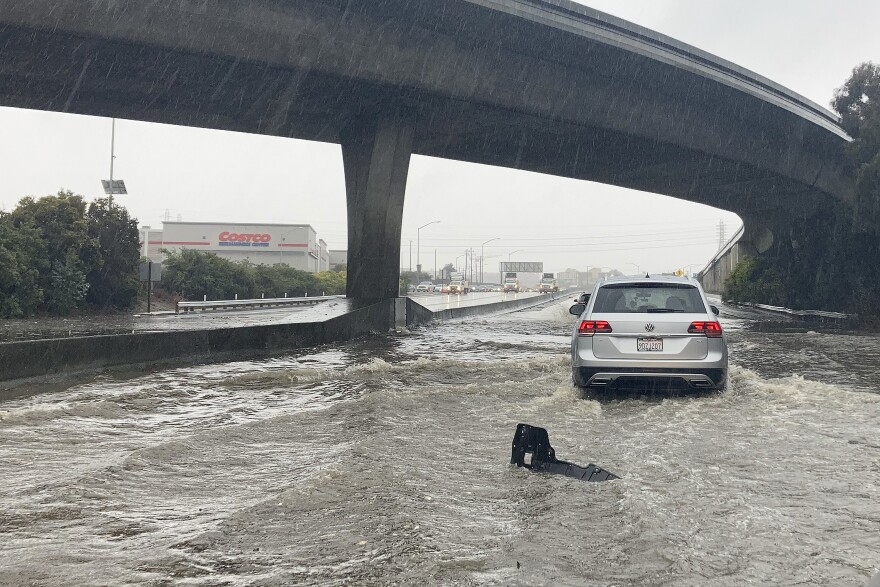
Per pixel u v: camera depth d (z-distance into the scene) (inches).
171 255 2164.1
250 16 847.7
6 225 1322.6
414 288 4744.1
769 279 2235.5
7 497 180.2
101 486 190.4
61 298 1402.6
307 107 1070.4
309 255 4121.6
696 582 129.6
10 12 733.3
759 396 358.3
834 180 1806.1
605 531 155.6
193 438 255.1
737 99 1341.0
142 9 789.9
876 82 1641.2
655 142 1355.8
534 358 549.0
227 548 145.3
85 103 1005.8
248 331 606.2
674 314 358.6
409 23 960.9
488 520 163.0
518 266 7071.9
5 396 359.6
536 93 1133.1
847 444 244.8
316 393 376.5
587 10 1030.4
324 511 167.5
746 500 178.2
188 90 983.6
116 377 445.1
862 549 145.5
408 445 242.1
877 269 1598.2
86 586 126.6
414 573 132.3
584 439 253.3
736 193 2004.2
